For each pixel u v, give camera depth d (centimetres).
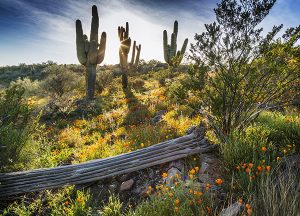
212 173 409
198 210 305
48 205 425
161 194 364
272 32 464
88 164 490
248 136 461
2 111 583
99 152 635
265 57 475
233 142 436
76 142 848
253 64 486
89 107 1417
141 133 668
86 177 472
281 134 477
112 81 2266
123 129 853
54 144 825
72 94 1983
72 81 2188
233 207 292
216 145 480
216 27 477
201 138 500
